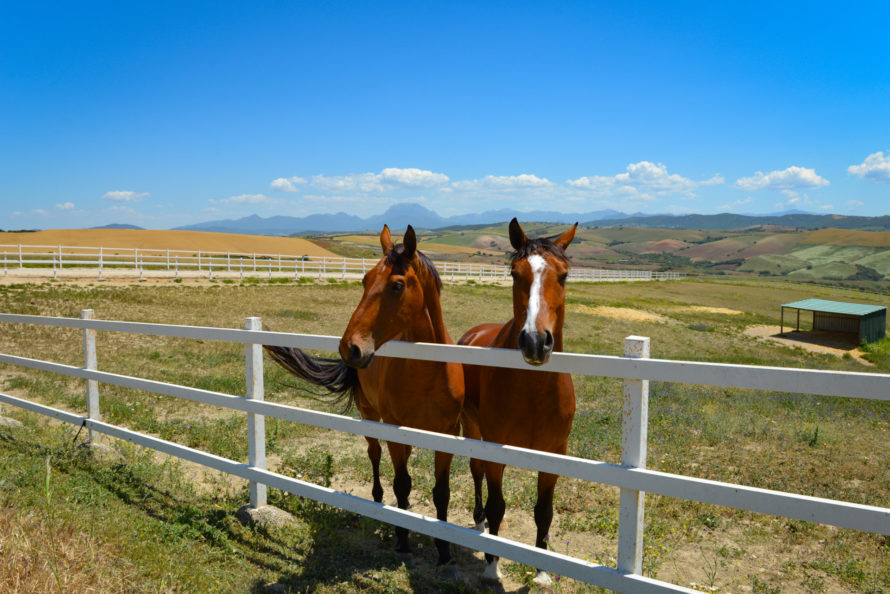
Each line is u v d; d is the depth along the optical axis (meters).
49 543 2.82
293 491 3.67
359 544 3.84
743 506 2.06
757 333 31.05
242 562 3.35
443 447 2.93
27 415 7.05
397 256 3.24
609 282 61.97
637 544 2.37
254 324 3.92
